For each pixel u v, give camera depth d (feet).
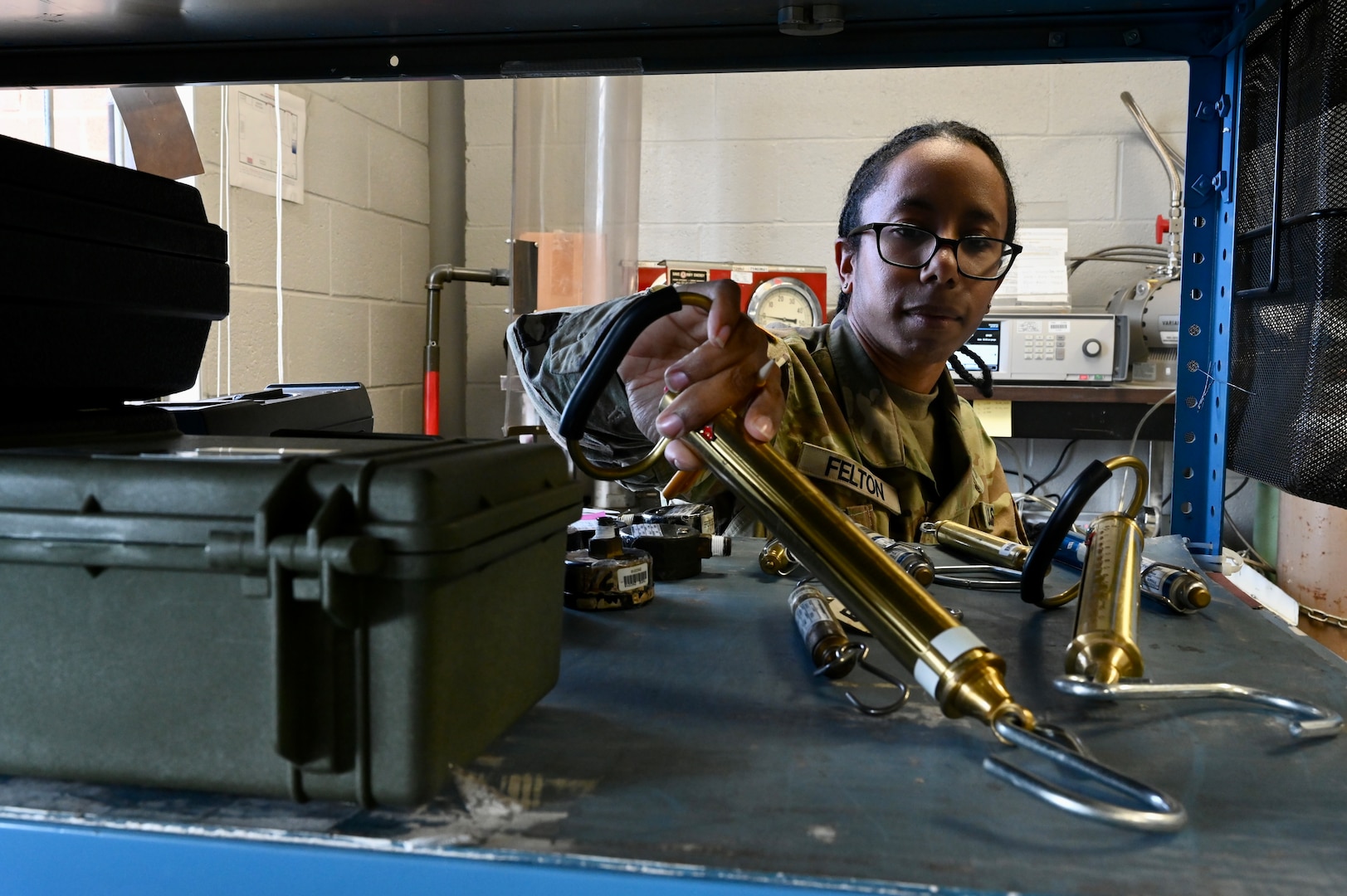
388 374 7.77
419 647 1.08
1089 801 1.09
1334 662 1.74
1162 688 1.44
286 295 6.24
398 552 1.06
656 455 1.64
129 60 2.90
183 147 3.07
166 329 1.84
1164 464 7.26
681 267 6.40
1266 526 6.37
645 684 1.56
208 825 1.06
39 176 1.49
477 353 8.50
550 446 1.53
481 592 1.22
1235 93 2.77
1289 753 1.30
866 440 3.56
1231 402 2.84
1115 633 1.57
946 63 2.78
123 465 1.13
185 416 2.29
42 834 1.06
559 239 6.98
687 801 1.12
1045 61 2.78
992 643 1.83
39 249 1.48
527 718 1.40
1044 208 7.52
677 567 2.36
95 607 1.14
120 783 1.16
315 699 1.09
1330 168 2.24
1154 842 1.04
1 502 1.15
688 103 7.89
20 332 1.48
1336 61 2.20
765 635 1.87
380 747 1.09
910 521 3.54
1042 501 6.40
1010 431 6.26
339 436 1.75
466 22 2.65
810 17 2.55
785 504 1.49
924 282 3.42
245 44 2.82
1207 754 1.30
